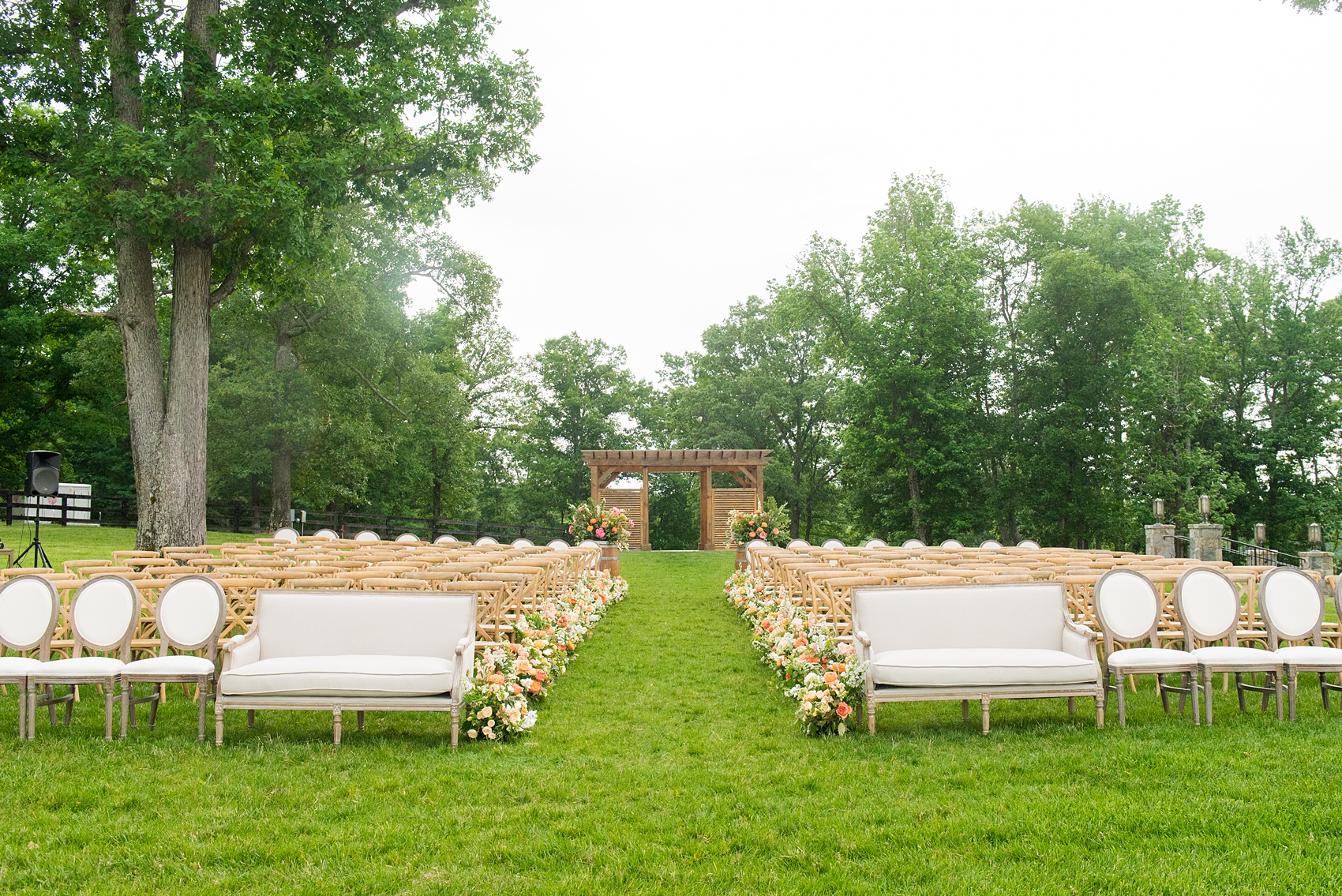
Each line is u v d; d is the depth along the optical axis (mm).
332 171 12453
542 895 3398
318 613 6129
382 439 26266
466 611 6191
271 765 5051
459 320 27562
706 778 4809
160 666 5590
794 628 7867
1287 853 3598
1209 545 19172
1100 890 3342
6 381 27984
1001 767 4859
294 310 23703
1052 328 27641
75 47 12750
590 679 7738
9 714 6250
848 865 3617
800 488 39812
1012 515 29953
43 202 12375
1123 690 5691
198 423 12812
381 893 3428
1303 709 6070
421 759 5203
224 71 12461
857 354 29172
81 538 20516
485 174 19688
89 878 3564
